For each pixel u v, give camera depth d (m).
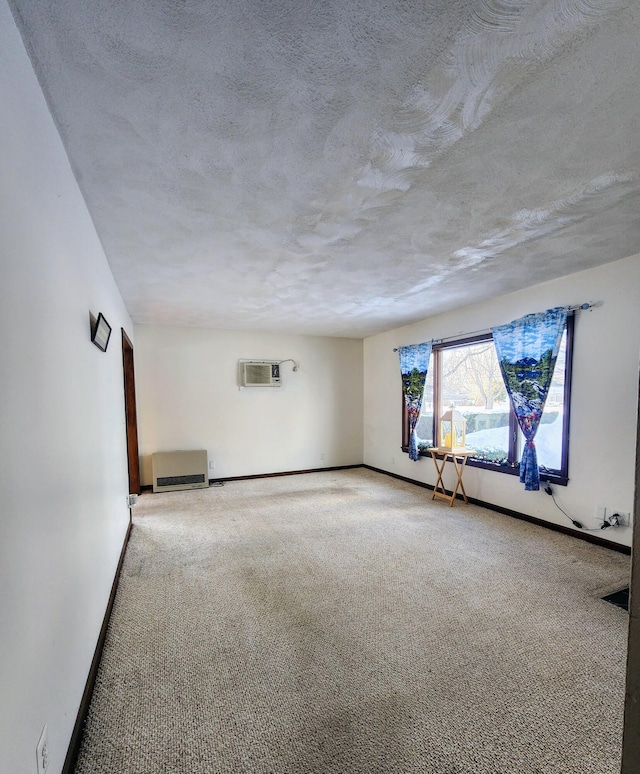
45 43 1.06
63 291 1.45
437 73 1.18
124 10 0.98
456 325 4.51
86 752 1.33
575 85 1.23
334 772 1.26
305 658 1.81
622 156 1.61
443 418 4.34
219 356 5.59
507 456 3.98
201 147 1.53
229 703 1.54
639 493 0.53
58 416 1.32
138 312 4.45
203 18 1.00
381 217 2.14
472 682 1.65
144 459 5.16
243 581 2.56
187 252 2.60
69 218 1.58
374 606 2.24
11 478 0.90
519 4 0.97
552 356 3.33
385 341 5.98
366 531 3.48
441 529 3.51
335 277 3.21
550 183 1.81
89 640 1.66
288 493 4.88
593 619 2.10
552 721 1.45
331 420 6.36
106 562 2.20
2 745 0.80
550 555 2.91
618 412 2.94
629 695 0.54
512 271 3.13
